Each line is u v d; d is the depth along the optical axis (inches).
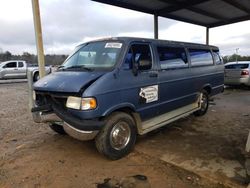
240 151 171.5
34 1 237.8
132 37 182.2
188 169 145.9
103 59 171.3
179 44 231.3
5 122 254.5
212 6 445.7
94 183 133.3
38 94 172.2
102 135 153.3
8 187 130.0
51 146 185.8
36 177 139.8
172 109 220.2
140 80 173.9
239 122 247.6
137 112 174.1
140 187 128.7
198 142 191.2
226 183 129.3
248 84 498.9
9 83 731.4
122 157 164.7
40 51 245.3
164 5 417.4
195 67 249.4
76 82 148.8
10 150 179.6
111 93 152.4
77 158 164.2
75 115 146.8
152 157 164.6
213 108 321.4
